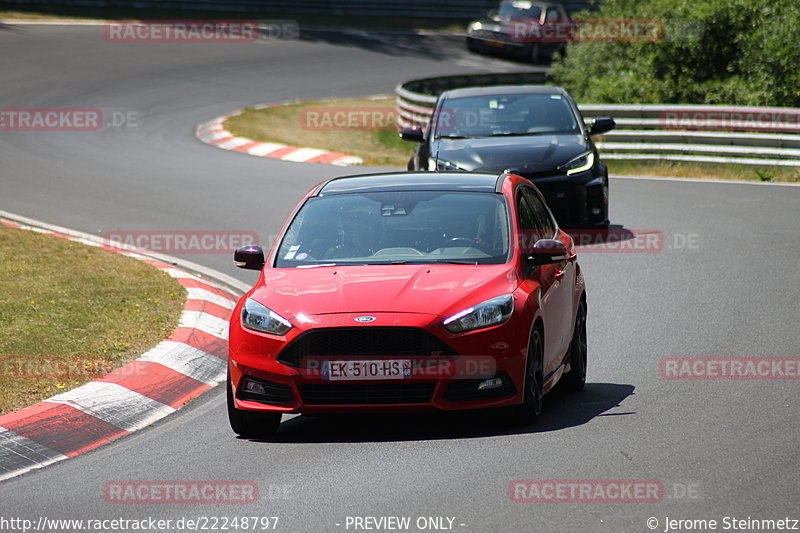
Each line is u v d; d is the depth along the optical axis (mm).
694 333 35000
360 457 23688
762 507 19484
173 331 35375
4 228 51625
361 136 96688
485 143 52875
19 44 128125
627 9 102500
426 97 91625
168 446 25609
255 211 59531
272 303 25828
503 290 25766
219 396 30656
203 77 119688
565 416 26672
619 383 29984
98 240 52281
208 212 59344
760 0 89625
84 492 22172
